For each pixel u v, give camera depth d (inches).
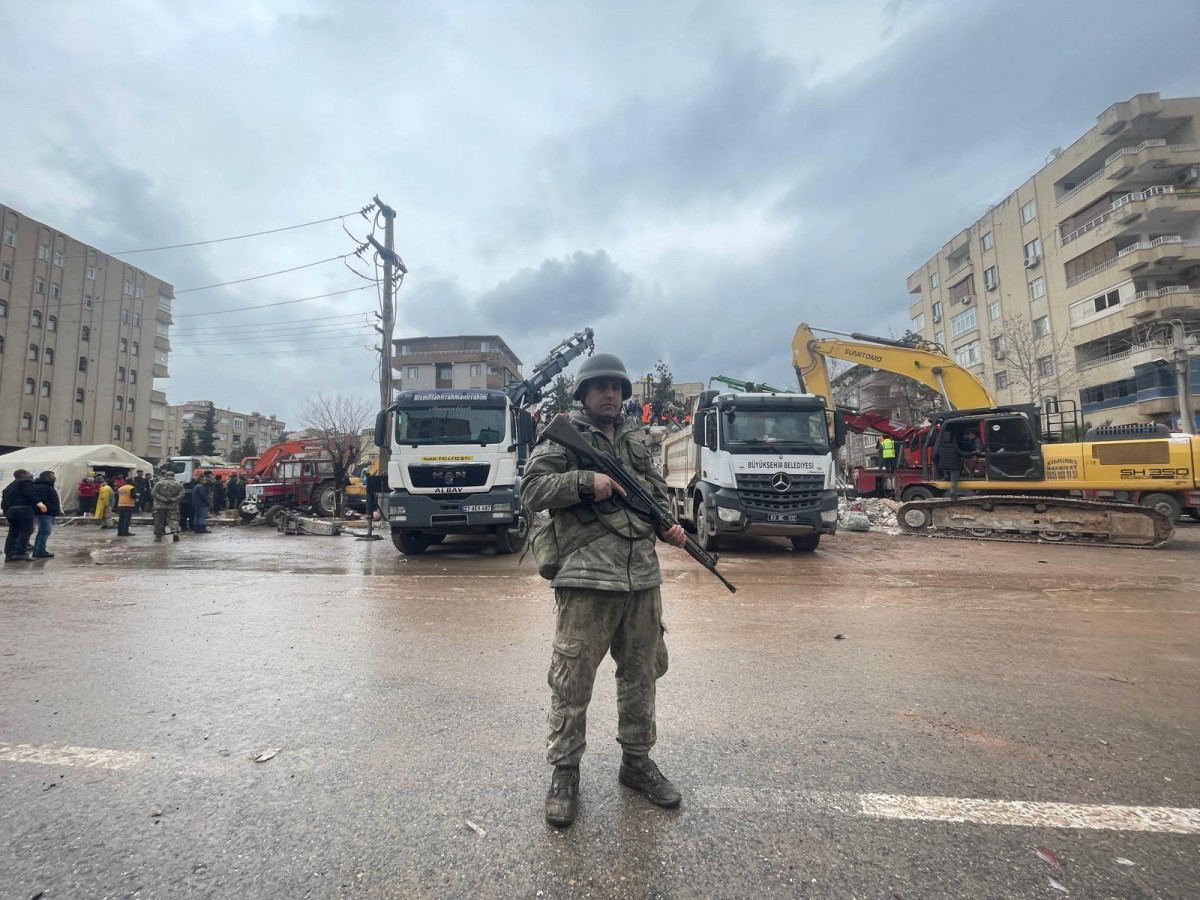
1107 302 1201.4
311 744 122.6
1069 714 138.5
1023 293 1429.6
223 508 992.9
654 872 82.0
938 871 82.5
